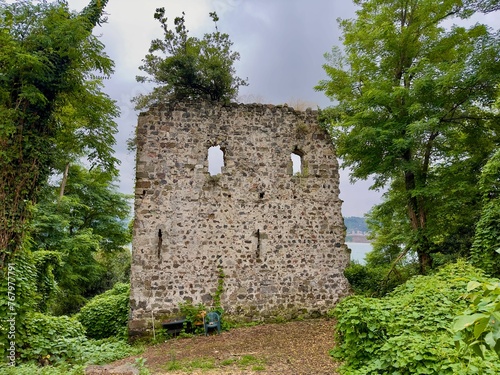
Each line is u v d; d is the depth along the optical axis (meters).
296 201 11.82
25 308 7.75
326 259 11.74
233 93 11.99
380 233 18.92
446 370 4.41
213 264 10.89
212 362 7.30
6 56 7.84
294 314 11.20
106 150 10.19
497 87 11.00
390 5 12.62
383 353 5.32
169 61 11.24
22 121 8.38
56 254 12.73
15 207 8.12
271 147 11.94
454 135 12.23
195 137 11.42
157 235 10.68
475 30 11.98
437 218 12.40
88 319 11.98
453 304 6.59
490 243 9.66
